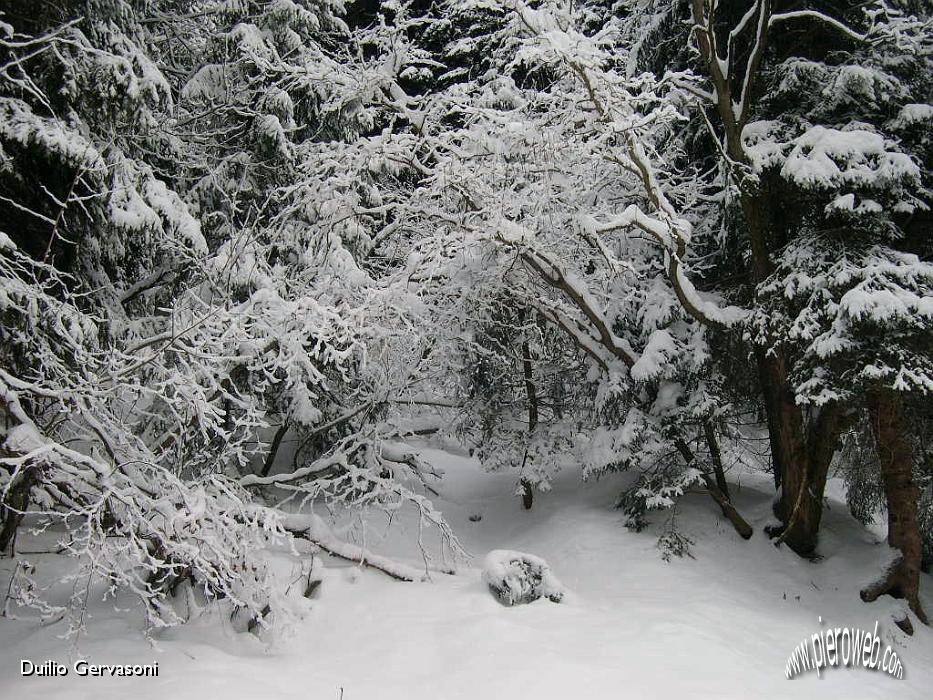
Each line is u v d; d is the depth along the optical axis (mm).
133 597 6703
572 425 11031
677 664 5934
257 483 8508
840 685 6148
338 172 9422
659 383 9773
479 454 11766
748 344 9578
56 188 6969
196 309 7652
